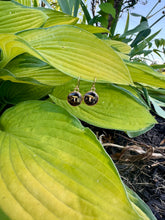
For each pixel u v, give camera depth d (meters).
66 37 0.15
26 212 0.10
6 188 0.11
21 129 0.15
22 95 0.24
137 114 0.19
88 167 0.12
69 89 0.22
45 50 0.15
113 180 0.11
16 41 0.13
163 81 0.19
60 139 0.13
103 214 0.10
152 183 0.24
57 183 0.11
